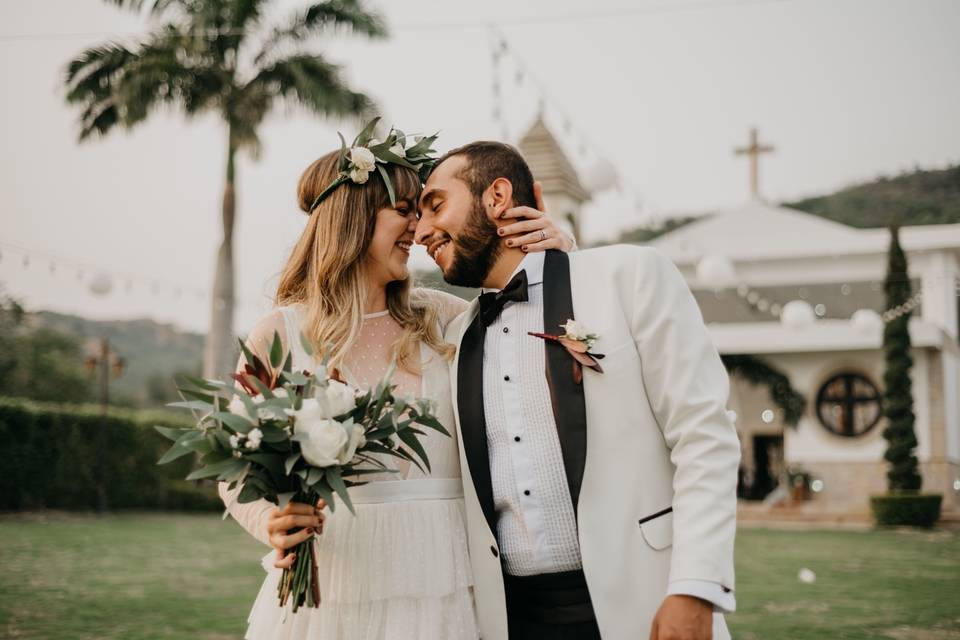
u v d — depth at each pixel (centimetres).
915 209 4150
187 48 1856
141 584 881
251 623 240
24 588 842
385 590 229
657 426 219
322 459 201
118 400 4338
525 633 225
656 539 211
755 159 2659
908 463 1911
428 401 220
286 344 246
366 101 1894
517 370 228
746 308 2602
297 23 1916
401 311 259
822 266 2439
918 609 757
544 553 221
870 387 2123
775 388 2166
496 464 227
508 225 234
